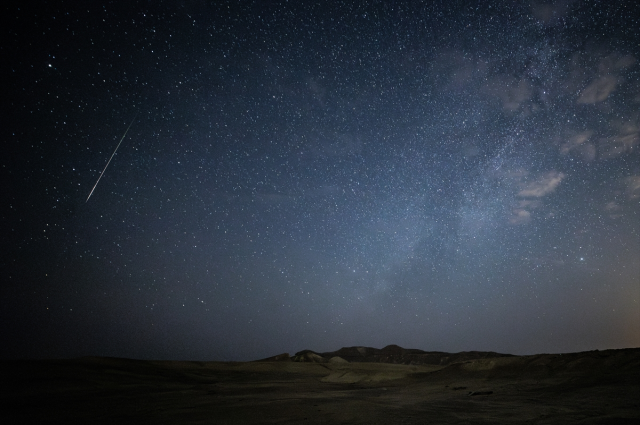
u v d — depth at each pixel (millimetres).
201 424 9086
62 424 9719
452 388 16422
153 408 12281
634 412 8414
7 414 11461
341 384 22625
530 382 15500
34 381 18219
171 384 22250
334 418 9602
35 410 12164
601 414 8430
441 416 9398
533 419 8406
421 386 18484
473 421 8508
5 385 17031
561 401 10805
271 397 15156
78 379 19922
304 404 12586
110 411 11766
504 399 12164
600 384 12883
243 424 8992
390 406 11656
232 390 18812
